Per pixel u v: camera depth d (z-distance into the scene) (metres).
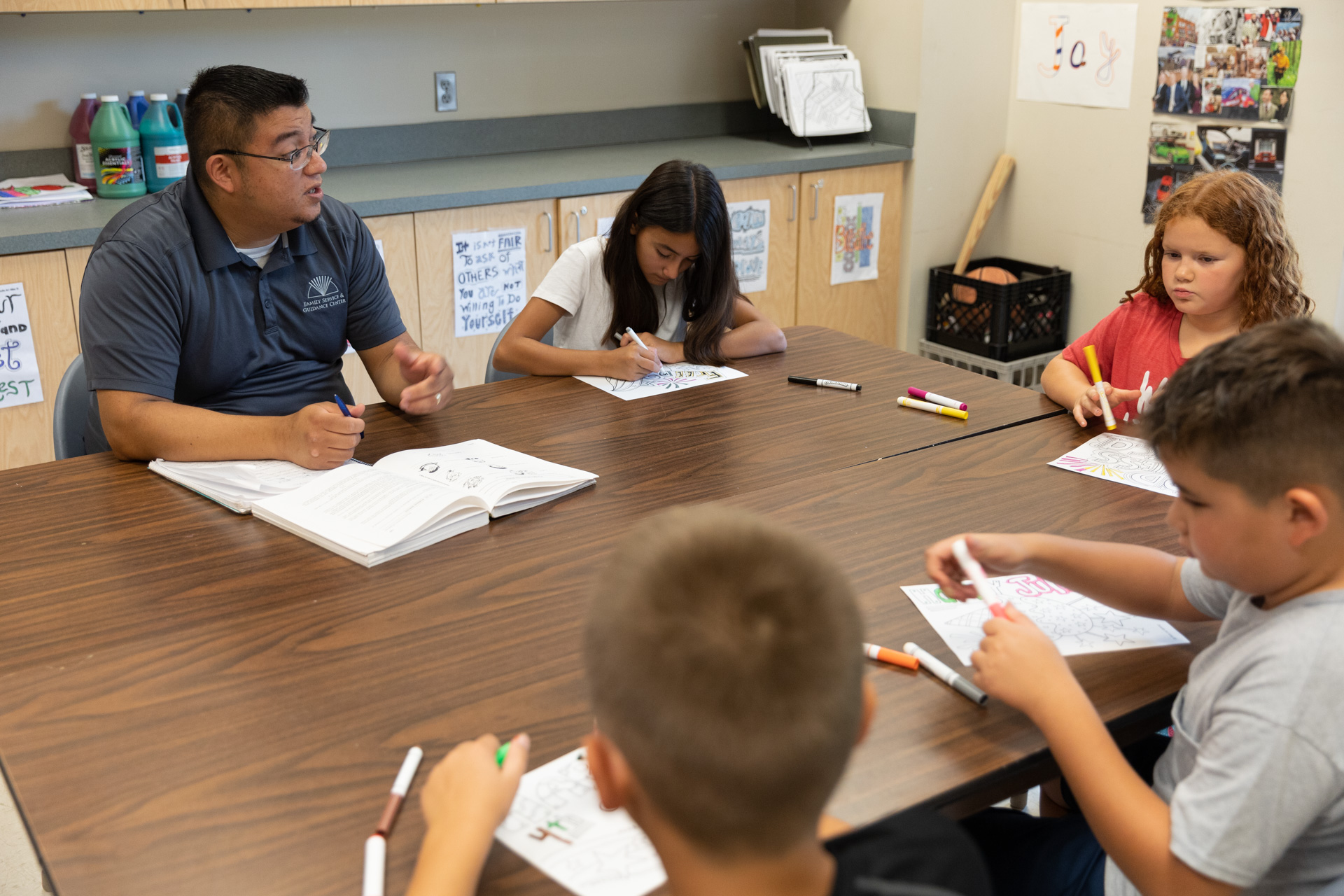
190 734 1.00
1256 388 0.81
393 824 0.88
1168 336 1.92
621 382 2.03
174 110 3.03
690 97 4.02
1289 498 0.82
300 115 1.75
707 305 2.20
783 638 0.57
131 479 1.61
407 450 1.67
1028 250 4.06
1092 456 1.68
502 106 3.65
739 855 0.60
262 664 1.11
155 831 0.87
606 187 3.26
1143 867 0.86
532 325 2.21
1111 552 1.17
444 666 1.11
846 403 1.93
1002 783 0.96
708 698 0.56
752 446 1.72
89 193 2.93
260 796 0.92
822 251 3.75
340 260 1.98
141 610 1.22
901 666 1.11
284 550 1.37
